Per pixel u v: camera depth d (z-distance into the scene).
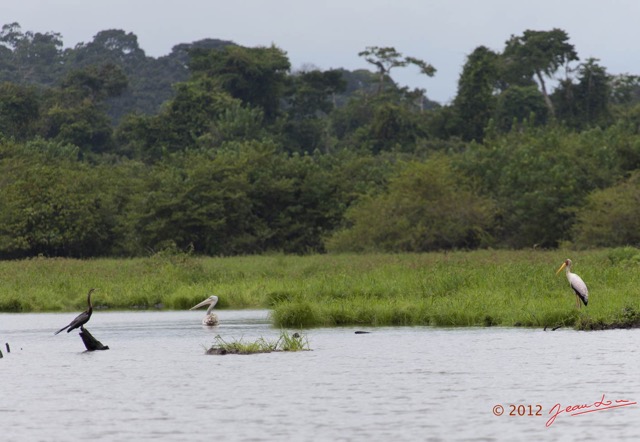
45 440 33.25
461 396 38.75
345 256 131.50
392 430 33.59
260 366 47.16
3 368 48.28
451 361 47.19
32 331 66.94
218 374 45.03
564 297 68.06
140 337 61.62
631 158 161.62
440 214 151.50
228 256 163.00
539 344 52.12
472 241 153.75
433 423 34.50
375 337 57.50
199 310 83.81
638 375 42.22
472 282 76.44
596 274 78.88
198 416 36.19
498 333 57.78
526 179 156.75
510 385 40.69
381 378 42.97
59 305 87.88
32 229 161.00
